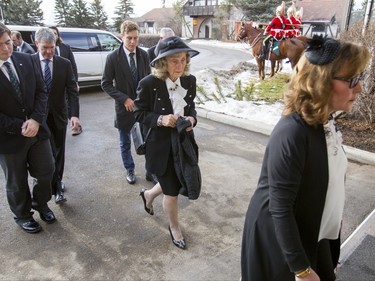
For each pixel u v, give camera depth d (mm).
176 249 2543
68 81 3115
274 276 1374
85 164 4156
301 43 7676
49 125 3055
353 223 2869
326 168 1200
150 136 2301
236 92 7512
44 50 2891
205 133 5344
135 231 2770
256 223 1366
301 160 1155
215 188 3531
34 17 36281
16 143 2434
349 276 2186
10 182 2578
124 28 3270
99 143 4906
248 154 4484
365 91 5000
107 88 3373
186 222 2900
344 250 2438
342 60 1090
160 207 3139
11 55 2408
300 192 1225
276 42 8234
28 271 2305
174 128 2221
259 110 6277
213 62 15211
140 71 3416
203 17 40250
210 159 4301
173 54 2100
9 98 2346
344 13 6379
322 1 28453
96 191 3467
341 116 5461
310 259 1334
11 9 34656
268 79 9578
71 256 2459
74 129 3258
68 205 3178
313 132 1174
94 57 8492
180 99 2289
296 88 1176
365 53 1119
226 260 2424
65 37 8062
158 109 2260
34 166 2643
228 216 3002
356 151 4254
